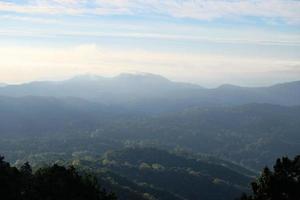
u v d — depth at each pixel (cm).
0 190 6419
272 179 5016
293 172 5106
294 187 4947
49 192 6788
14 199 6438
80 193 7044
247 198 5222
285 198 4947
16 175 6962
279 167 5144
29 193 6644
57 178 7075
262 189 5069
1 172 6750
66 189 6906
